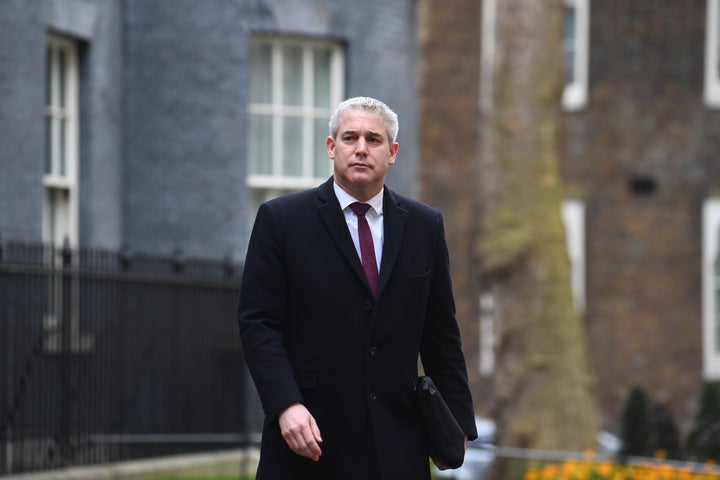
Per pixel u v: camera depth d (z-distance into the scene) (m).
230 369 27.91
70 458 23.22
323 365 9.70
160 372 25.98
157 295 25.97
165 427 26.03
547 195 31.27
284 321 9.85
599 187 49.81
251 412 29.08
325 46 31.62
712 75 49.66
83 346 23.88
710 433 30.41
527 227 31.08
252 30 30.36
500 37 31.64
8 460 21.67
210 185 29.78
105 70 28.33
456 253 49.75
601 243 49.72
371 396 9.72
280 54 31.20
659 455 28.70
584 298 49.66
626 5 49.97
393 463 9.66
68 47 27.66
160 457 25.84
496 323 31.39
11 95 24.91
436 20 50.34
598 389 49.44
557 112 31.70
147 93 29.44
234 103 30.06
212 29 29.83
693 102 49.66
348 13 31.67
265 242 9.82
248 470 27.58
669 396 49.22
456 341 10.33
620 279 49.62
